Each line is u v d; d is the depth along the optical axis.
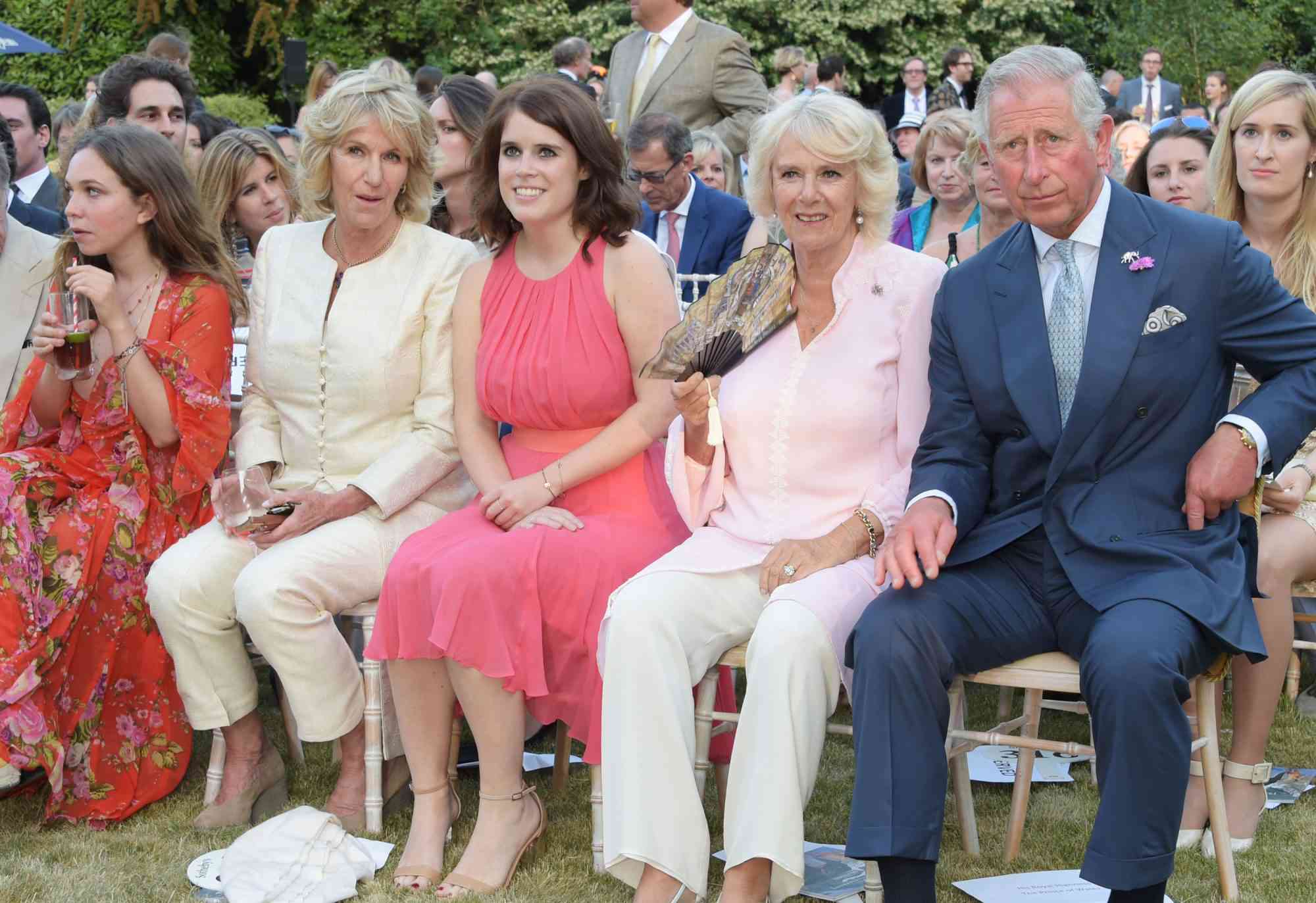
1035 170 2.81
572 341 3.40
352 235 3.74
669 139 5.79
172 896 3.07
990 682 2.89
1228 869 2.93
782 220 3.20
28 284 4.06
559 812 3.57
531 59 20.33
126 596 3.63
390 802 3.56
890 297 3.18
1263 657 2.70
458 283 3.68
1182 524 2.84
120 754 3.59
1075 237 2.91
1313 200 3.82
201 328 3.73
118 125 3.78
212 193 4.77
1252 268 2.83
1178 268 2.83
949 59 14.88
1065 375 2.91
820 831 3.43
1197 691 2.91
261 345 3.78
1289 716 4.20
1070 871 3.10
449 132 4.69
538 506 3.34
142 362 3.64
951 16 21.44
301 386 3.71
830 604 2.88
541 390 3.41
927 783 2.66
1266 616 3.23
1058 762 3.86
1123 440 2.86
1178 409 2.84
